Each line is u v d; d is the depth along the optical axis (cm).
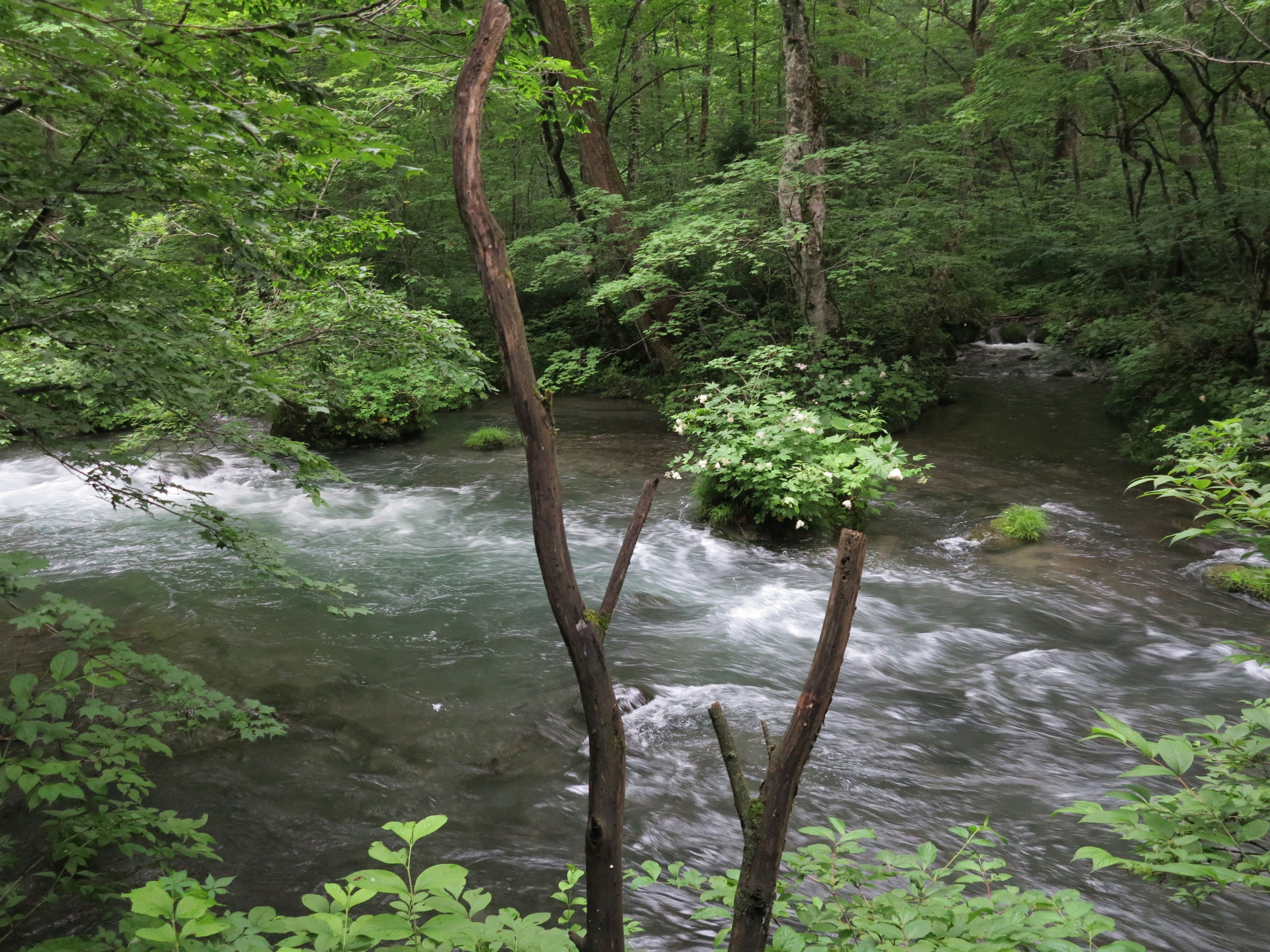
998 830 444
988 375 1886
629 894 385
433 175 1986
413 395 1423
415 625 714
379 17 365
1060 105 1508
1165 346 1329
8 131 383
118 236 358
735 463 970
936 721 575
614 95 1805
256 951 152
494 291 118
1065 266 1767
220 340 405
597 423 1642
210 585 780
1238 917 371
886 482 1133
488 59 121
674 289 1698
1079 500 1077
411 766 502
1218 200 1250
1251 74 1262
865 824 450
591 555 924
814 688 119
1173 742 202
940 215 1527
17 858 383
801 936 192
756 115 2202
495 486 1228
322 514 1084
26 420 348
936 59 2520
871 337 1644
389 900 375
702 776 500
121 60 257
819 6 2123
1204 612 762
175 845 314
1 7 240
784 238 1337
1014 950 189
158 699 338
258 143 307
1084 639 716
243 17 299
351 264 547
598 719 121
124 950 199
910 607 786
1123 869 407
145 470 1194
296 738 523
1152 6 1419
